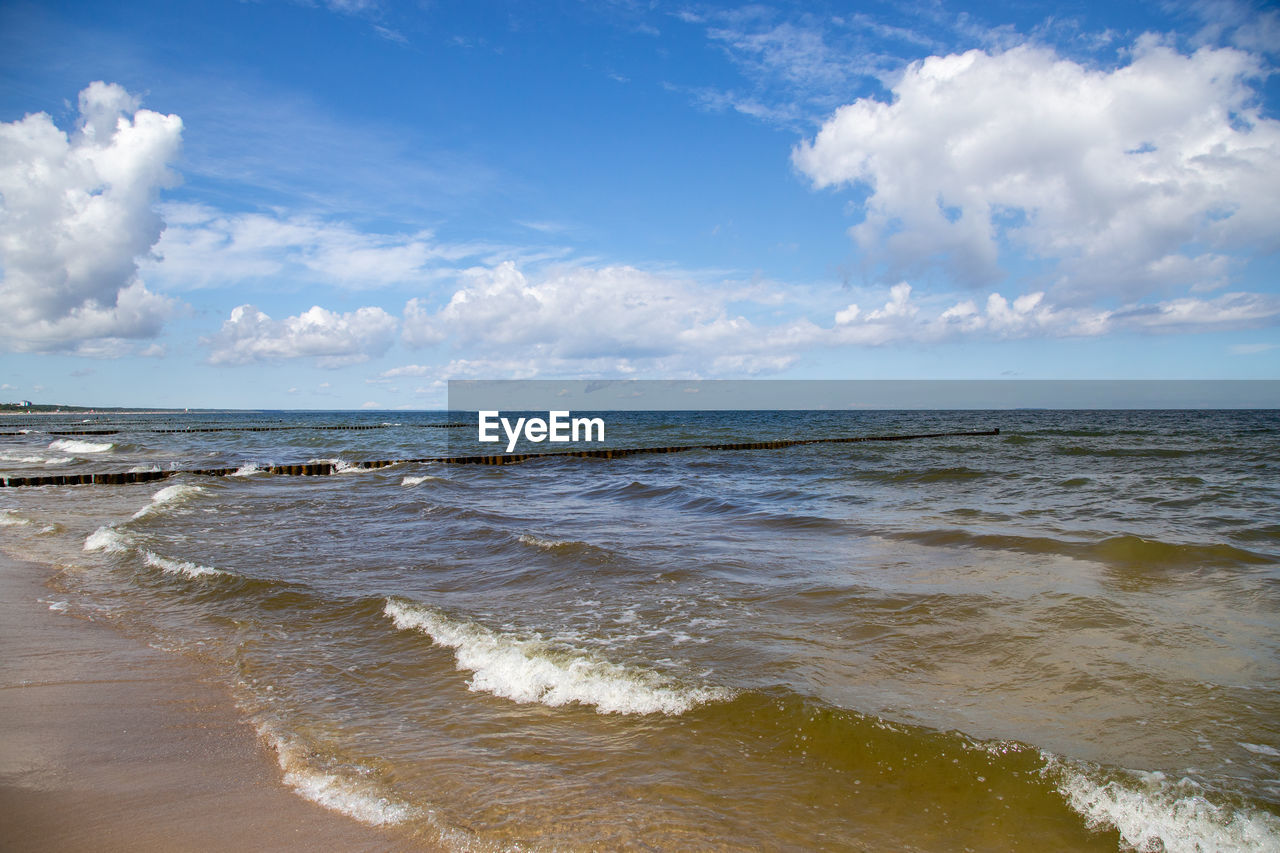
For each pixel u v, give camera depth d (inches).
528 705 226.5
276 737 202.7
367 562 429.1
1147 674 238.2
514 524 562.3
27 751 192.1
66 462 1288.1
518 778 179.0
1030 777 173.5
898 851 149.5
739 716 209.0
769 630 288.7
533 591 357.1
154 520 589.3
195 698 232.1
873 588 346.6
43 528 562.9
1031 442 1529.3
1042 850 150.8
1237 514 553.3
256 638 292.5
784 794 171.0
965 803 166.6
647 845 150.0
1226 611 305.1
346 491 810.2
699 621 301.7
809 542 472.4
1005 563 396.5
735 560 416.2
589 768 184.7
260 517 612.4
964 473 862.5
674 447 1496.1
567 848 148.9
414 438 2206.0
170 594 361.1
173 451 1614.2
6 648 279.3
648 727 207.2
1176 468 914.7
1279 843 150.0
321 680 248.2
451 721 214.7
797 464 1119.6
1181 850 150.0
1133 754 185.3
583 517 606.5
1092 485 749.3
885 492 736.3
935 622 293.9
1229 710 211.0
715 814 162.2
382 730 208.4
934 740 188.4
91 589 373.1
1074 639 272.1
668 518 597.3
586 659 250.2
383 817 160.9
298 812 163.0
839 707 207.9
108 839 149.8
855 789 173.2
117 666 260.8
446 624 291.9
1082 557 404.5
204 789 173.2
